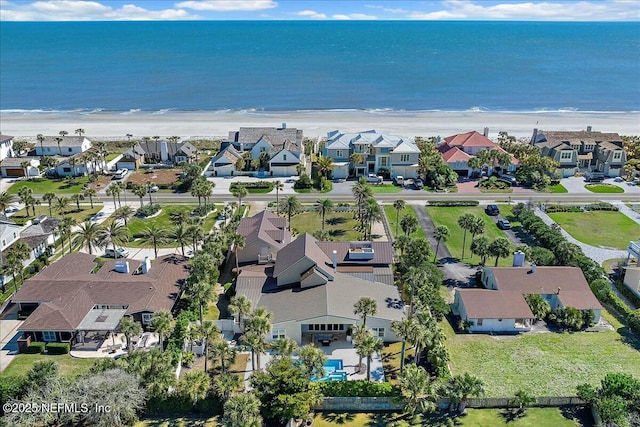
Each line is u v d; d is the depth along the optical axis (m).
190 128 188.50
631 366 61.03
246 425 45.62
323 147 140.62
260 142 140.00
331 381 54.81
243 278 73.44
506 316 67.31
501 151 133.62
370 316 63.91
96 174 129.88
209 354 58.34
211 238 81.25
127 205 111.50
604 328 68.94
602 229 99.81
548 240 88.25
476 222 84.12
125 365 53.28
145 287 70.56
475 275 82.00
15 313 71.44
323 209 98.00
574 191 121.06
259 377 52.31
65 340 64.19
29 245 85.81
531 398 53.25
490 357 62.66
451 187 123.31
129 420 51.03
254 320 54.56
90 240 83.75
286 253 75.81
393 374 59.09
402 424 52.50
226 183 126.31
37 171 131.75
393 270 81.19
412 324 54.97
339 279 71.62
